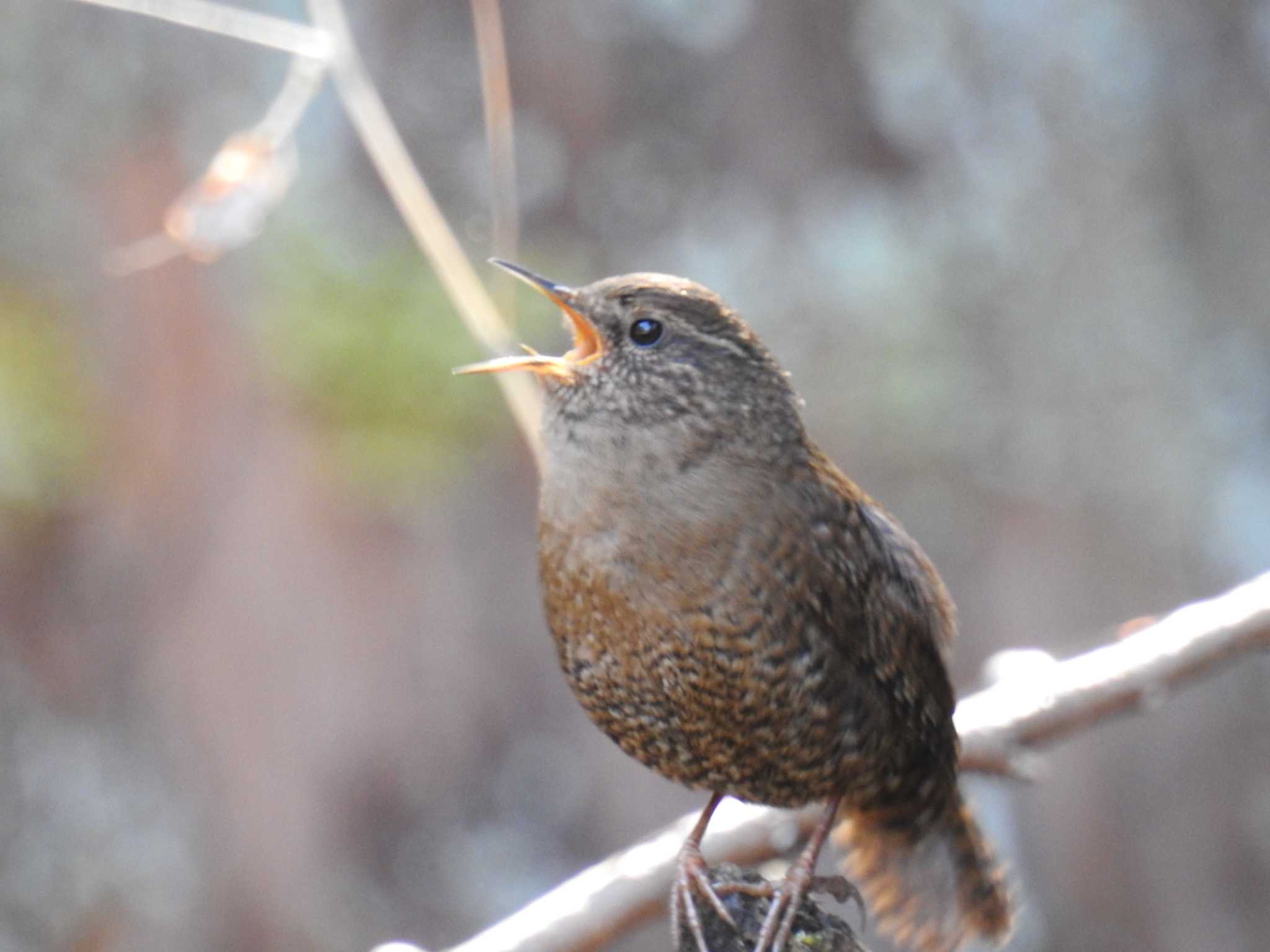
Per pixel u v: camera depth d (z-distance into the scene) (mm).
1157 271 12344
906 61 12789
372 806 12406
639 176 12945
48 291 11734
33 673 12133
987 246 12547
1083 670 7438
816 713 6578
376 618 12109
